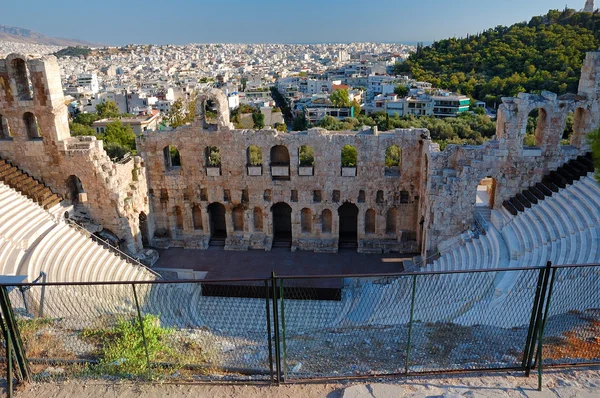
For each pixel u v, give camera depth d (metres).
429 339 22.78
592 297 23.72
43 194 41.75
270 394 15.88
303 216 49.09
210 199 48.31
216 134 45.94
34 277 30.22
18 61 41.28
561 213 31.59
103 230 43.97
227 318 32.28
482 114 110.06
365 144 44.78
